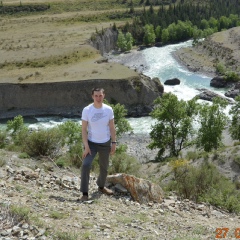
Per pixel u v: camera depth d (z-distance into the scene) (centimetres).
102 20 16125
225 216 1319
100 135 1113
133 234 869
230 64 9988
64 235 775
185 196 1584
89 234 809
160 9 17600
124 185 1263
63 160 1858
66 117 7388
